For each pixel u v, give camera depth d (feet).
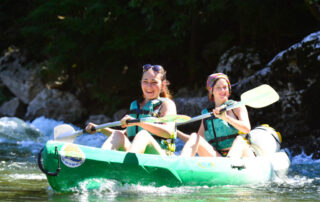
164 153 29.09
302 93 61.98
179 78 109.91
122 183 25.49
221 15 97.96
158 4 94.89
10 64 117.60
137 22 108.17
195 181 27.53
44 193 24.70
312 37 62.90
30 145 57.47
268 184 30.81
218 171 28.48
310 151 54.54
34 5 126.62
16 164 40.22
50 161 23.86
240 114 32.81
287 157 37.11
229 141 33.37
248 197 24.64
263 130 37.83
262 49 84.79
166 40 105.19
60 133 30.42
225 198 24.03
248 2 86.84
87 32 105.70
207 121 34.30
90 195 23.93
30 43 123.24
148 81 30.53
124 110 102.06
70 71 116.37
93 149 24.80
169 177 26.45
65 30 111.34
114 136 27.84
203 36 105.09
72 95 109.91
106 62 111.14
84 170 24.40
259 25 88.79
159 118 28.19
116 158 24.95
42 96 107.45
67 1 105.81
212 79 34.45
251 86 68.54
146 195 24.18
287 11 87.04
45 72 112.88
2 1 136.26
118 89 111.14
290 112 63.72
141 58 113.19
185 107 82.69
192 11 93.81
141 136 27.32
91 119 102.89
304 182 32.58
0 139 60.23
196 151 30.07
